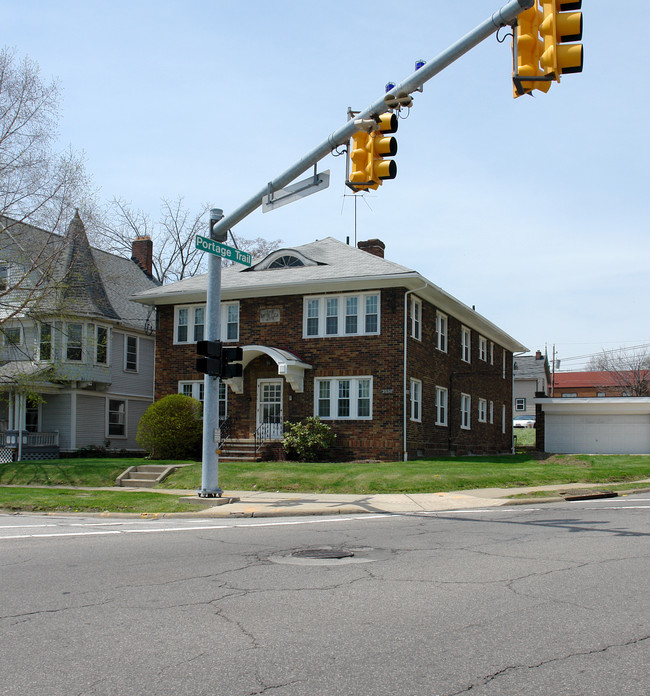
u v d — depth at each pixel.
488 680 4.73
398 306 26.52
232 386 27.98
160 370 30.53
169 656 5.30
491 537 11.02
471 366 34.91
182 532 12.26
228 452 27.20
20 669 5.05
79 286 27.16
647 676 4.80
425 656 5.23
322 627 6.02
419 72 9.72
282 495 18.03
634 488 19.52
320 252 30.45
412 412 27.06
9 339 26.98
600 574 8.05
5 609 6.74
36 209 25.09
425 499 17.05
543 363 70.31
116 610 6.68
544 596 7.04
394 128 10.41
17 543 10.97
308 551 9.95
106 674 4.92
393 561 9.06
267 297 28.75
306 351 27.75
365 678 4.79
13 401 31.59
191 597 7.17
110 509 16.25
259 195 13.96
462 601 6.87
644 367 74.94
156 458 27.27
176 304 30.56
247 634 5.84
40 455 31.61
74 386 32.62
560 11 7.35
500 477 20.03
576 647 5.41
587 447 33.00
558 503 16.77
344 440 26.70
